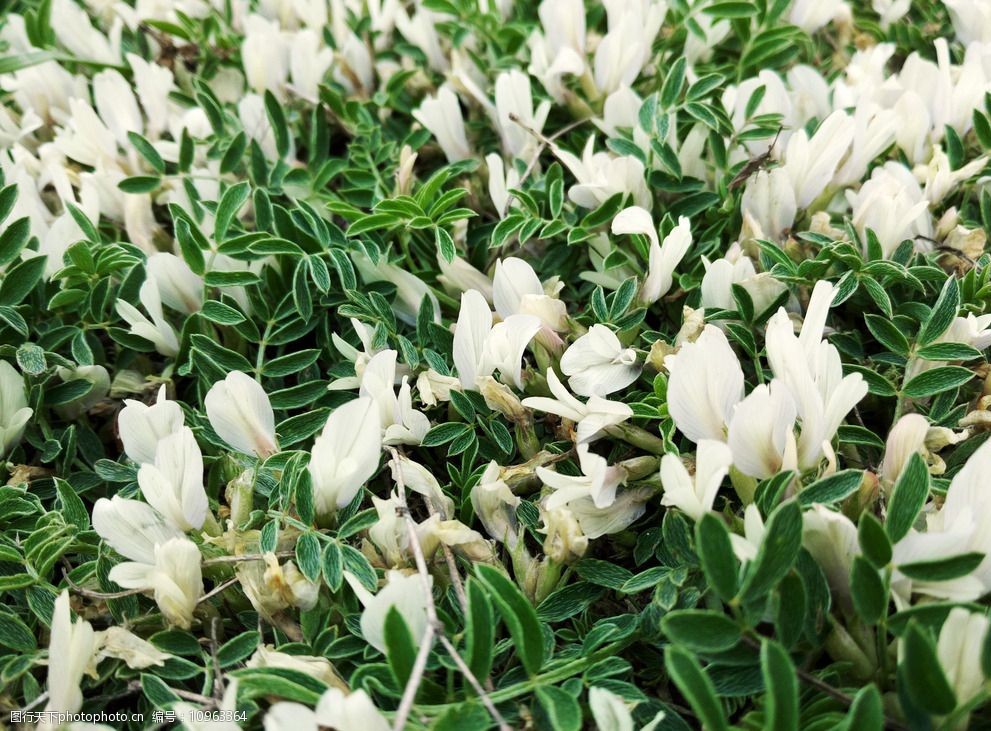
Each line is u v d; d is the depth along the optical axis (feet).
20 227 0.79
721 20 1.01
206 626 0.68
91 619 0.69
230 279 0.80
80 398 0.81
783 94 0.90
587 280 0.84
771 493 0.61
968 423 0.71
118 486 0.78
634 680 0.66
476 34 1.08
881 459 0.73
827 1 1.02
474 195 0.92
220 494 0.75
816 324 0.64
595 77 0.96
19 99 1.02
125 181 0.87
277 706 0.53
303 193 0.92
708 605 0.63
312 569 0.64
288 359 0.79
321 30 1.11
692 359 0.62
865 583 0.55
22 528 0.72
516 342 0.70
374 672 0.59
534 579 0.66
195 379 0.84
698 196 0.86
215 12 1.14
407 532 0.65
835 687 0.59
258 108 0.98
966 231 0.81
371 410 0.65
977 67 0.89
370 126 0.97
